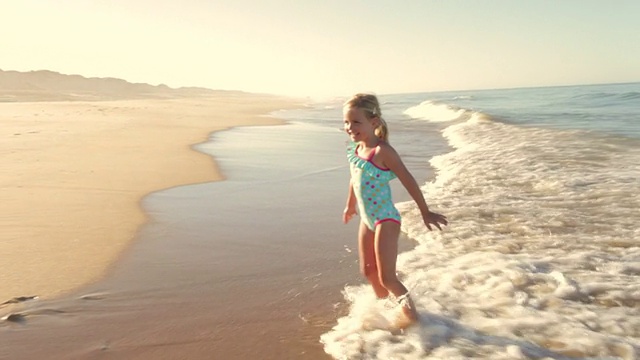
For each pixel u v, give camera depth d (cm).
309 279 407
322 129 1870
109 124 1755
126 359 287
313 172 895
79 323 329
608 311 336
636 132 1362
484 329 314
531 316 329
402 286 324
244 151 1174
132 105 3628
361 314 337
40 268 416
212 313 347
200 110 3344
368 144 340
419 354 286
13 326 322
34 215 571
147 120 2088
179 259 450
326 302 364
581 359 278
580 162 902
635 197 634
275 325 329
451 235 513
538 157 972
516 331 311
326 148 1239
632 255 439
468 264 425
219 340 310
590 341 296
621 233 500
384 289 347
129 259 446
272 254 465
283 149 1220
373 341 302
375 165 330
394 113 3316
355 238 510
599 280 385
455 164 955
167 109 3197
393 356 285
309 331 320
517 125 1730
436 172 902
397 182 813
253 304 361
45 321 330
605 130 1445
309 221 575
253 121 2341
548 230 519
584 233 506
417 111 3142
